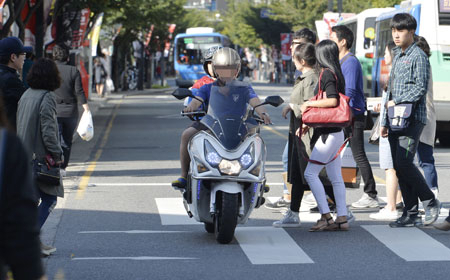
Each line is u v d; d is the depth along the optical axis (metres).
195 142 13.33
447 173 24.19
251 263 12.25
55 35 51.91
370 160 28.05
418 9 34.41
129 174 23.91
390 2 79.62
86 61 66.00
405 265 12.16
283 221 15.31
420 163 16.06
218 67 13.60
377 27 47.44
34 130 12.23
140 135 39.06
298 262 12.32
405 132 14.76
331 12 71.62
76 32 52.19
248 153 13.17
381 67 45.94
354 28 55.19
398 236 14.37
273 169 25.02
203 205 13.63
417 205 15.24
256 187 13.32
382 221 15.96
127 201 18.61
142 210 17.36
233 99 13.48
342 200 14.91
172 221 16.00
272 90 102.50
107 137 38.09
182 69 102.00
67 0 48.16
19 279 4.50
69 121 22.36
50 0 42.16
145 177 23.16
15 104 13.97
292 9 117.38
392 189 16.09
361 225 15.49
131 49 109.00
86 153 30.59
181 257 12.66
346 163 16.58
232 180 13.10
